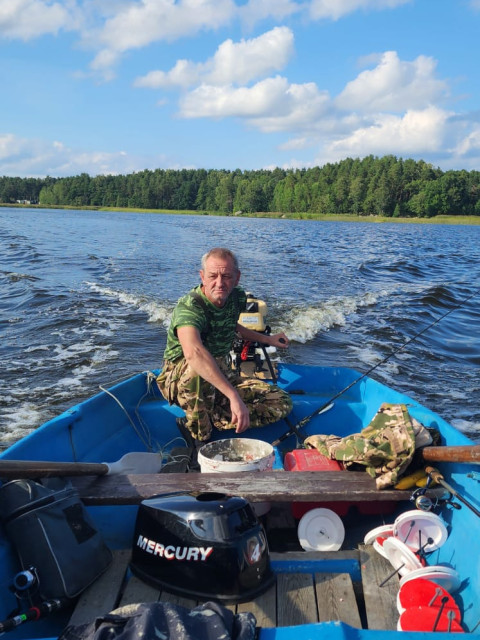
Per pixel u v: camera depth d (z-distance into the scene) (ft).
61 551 7.25
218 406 12.30
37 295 39.50
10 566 7.30
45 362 24.84
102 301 38.24
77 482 9.04
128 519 9.87
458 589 7.59
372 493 8.80
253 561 7.23
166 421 13.58
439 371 25.73
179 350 11.69
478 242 140.36
